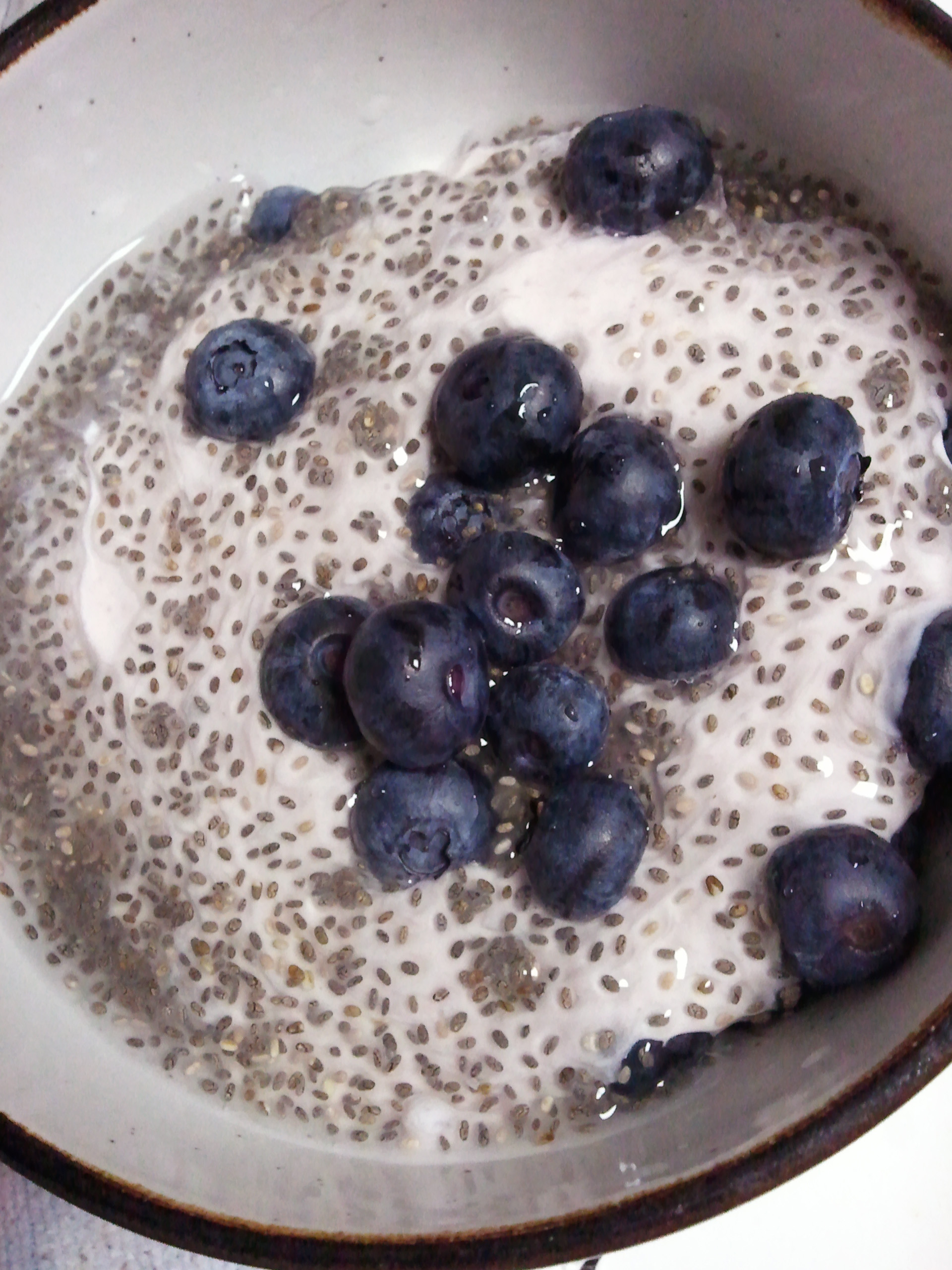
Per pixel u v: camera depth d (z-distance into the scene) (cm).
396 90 19
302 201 19
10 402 19
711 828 16
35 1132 15
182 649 18
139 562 18
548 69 19
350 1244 13
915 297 17
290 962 17
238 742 17
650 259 17
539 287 17
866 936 15
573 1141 16
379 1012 17
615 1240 13
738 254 18
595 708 16
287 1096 17
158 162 19
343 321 18
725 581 17
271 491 18
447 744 15
